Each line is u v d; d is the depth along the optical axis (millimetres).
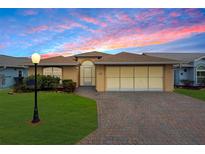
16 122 7160
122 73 17641
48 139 5523
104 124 7129
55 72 19641
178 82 23891
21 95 14398
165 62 16719
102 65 17609
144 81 17578
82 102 11531
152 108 10047
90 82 23562
